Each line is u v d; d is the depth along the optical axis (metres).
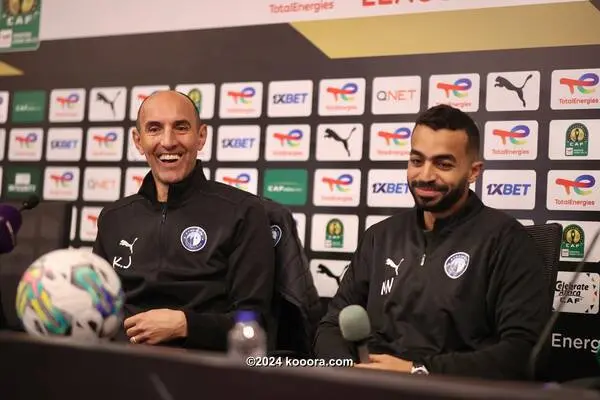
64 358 0.94
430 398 0.74
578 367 2.27
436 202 1.79
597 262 2.26
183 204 2.14
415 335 1.80
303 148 2.66
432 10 2.51
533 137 2.37
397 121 2.54
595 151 2.30
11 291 2.23
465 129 1.80
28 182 3.04
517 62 2.40
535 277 1.70
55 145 3.01
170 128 2.11
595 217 2.29
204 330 1.85
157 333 1.81
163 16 2.89
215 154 2.77
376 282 1.91
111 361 0.90
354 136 2.59
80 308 1.26
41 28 3.07
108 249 2.17
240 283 2.04
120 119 2.92
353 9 2.62
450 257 1.80
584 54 2.33
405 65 2.54
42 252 2.23
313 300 2.20
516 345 1.59
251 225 2.09
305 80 2.67
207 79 2.80
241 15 2.77
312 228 2.63
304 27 2.68
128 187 2.89
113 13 2.96
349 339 1.44
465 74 2.46
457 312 1.75
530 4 2.39
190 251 2.08
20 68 3.09
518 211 2.37
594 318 2.26
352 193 2.59
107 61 2.96
